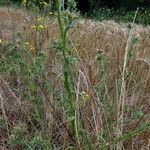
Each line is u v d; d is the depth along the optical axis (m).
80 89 3.67
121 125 3.13
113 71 4.48
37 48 4.91
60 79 3.71
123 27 8.91
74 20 2.59
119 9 18.62
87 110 3.36
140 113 3.26
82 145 2.95
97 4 18.86
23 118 3.58
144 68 4.55
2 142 3.28
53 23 6.52
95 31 7.27
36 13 6.18
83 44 5.50
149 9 18.25
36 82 3.65
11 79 4.36
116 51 5.04
